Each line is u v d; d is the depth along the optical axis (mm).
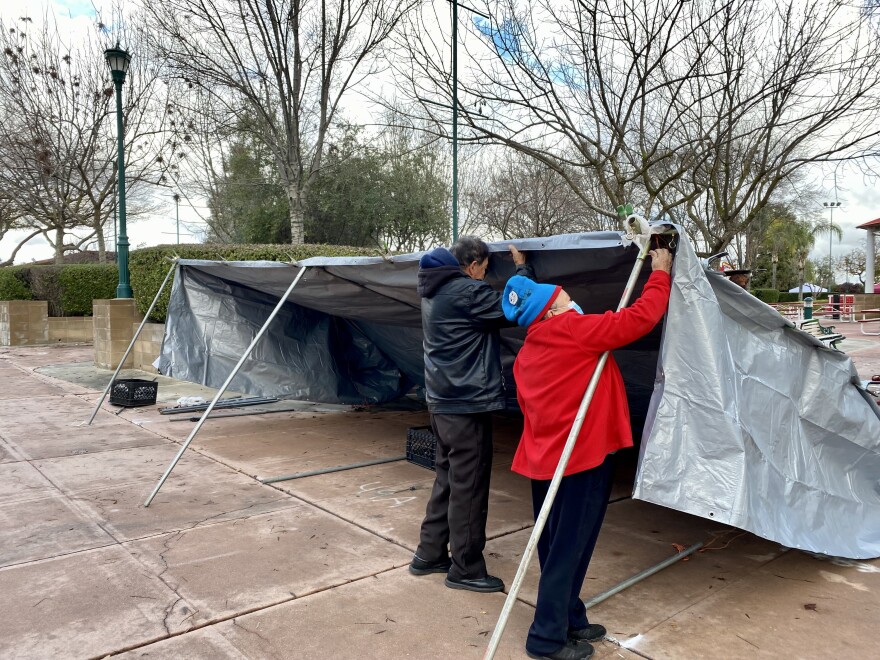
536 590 3172
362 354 8188
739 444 2625
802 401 3531
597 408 2486
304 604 3014
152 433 6832
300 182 16969
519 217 17422
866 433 3775
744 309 3230
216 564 3473
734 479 2609
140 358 12047
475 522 3107
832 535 3355
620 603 3037
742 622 2840
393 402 8438
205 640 2695
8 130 18125
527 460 2627
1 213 22500
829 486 3543
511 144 8289
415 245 22781
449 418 3057
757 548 3770
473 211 20906
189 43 15055
